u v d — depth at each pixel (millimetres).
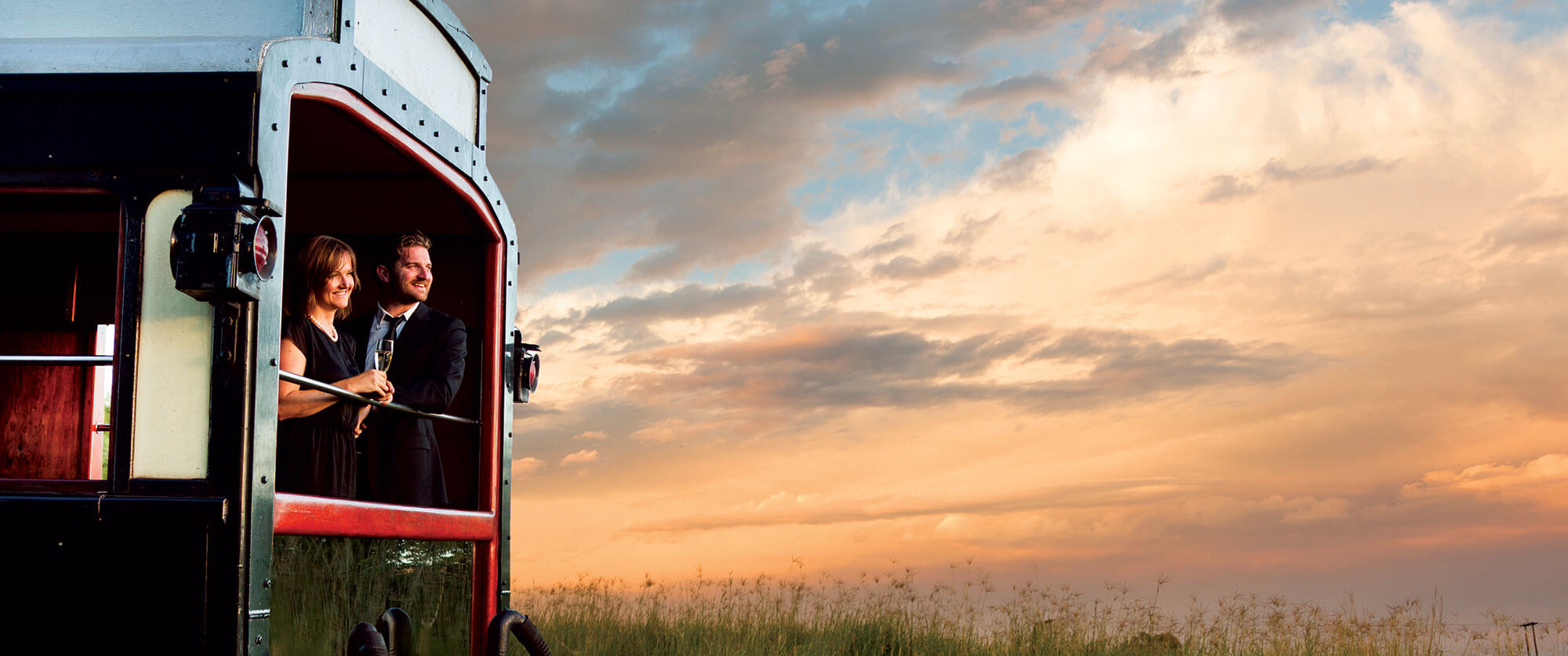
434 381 4617
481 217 4969
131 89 2980
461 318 5152
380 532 3961
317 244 4449
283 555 3318
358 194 5125
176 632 2838
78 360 2926
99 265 5691
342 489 4312
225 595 2852
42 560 2875
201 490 2871
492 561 5008
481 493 5047
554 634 9594
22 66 2992
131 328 2939
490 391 5117
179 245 2789
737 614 10289
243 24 3410
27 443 5664
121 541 2867
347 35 3578
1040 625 10141
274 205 3039
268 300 3014
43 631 2855
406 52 4145
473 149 4801
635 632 10062
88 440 5676
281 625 3279
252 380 2943
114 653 2844
